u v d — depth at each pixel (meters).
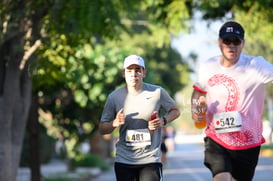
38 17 21.56
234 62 12.53
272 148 88.62
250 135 12.66
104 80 30.47
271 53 41.00
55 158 83.00
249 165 12.90
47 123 33.22
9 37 20.72
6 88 22.11
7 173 21.92
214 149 12.80
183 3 25.92
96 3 24.27
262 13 24.91
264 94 12.66
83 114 32.12
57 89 29.72
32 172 30.08
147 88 13.12
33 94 29.19
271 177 43.44
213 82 12.64
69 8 23.72
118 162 13.24
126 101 13.06
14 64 22.02
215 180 12.58
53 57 25.91
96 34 25.80
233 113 12.59
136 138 13.05
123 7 25.73
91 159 60.75
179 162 75.12
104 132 13.38
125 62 12.95
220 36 12.38
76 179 43.50
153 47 78.50
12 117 22.50
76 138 32.97
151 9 26.42
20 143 22.75
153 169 13.12
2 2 20.64
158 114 13.14
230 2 24.27
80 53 27.05
